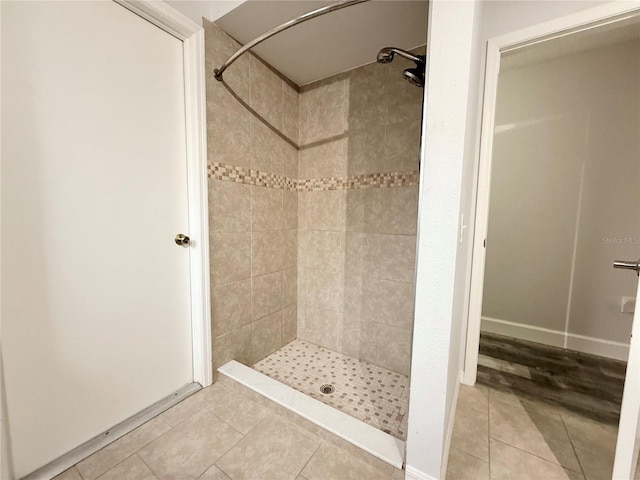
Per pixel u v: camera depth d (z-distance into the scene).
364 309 1.90
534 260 2.22
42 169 0.97
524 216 2.23
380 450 1.08
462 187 0.85
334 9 1.09
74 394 1.10
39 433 1.02
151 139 1.27
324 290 2.07
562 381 1.69
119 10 1.13
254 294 1.82
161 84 1.29
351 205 1.89
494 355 2.02
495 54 1.44
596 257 2.01
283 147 1.94
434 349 0.91
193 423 1.29
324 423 1.21
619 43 1.80
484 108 1.48
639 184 1.86
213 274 1.54
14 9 0.88
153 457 1.11
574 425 1.32
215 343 1.59
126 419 1.27
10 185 0.91
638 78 1.80
